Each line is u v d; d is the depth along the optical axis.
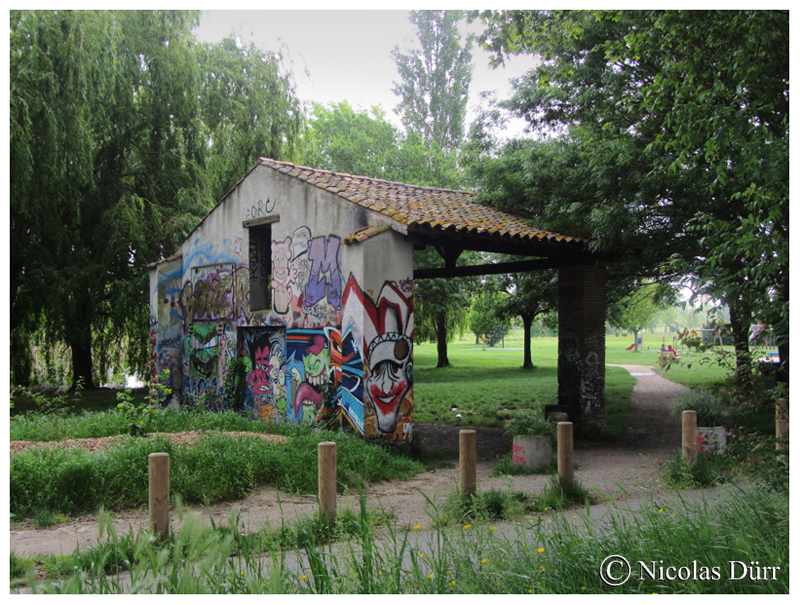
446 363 35.00
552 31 9.84
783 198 5.23
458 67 43.56
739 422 10.76
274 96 21.84
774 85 7.12
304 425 10.58
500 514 6.27
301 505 6.83
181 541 3.64
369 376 9.99
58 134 16.27
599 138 11.61
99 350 20.25
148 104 19.33
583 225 11.98
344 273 10.38
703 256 10.85
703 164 10.10
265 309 13.43
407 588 3.82
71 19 16.56
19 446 8.15
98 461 7.13
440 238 10.70
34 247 17.77
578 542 4.32
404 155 35.22
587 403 12.48
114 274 19.11
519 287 20.42
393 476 8.51
